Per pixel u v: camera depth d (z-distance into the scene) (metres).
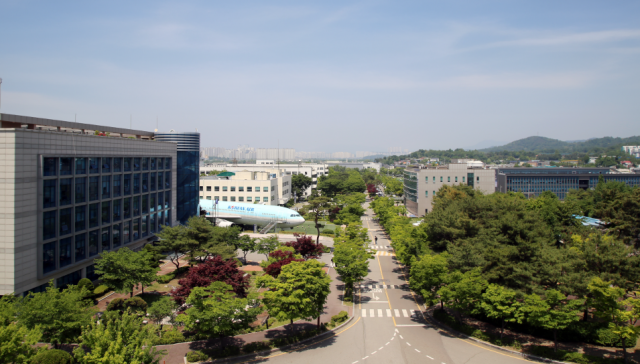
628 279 47.69
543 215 78.50
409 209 155.75
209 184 126.25
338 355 41.38
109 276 48.94
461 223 63.22
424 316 53.09
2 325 29.98
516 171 167.00
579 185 156.88
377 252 90.88
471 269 49.34
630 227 70.38
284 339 43.44
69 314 34.38
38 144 47.84
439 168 147.62
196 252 65.56
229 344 42.59
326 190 190.75
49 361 31.42
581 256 49.31
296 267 44.12
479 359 40.88
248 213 107.69
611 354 41.28
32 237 47.41
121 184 65.44
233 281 47.81
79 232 55.19
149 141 74.62
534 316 40.97
